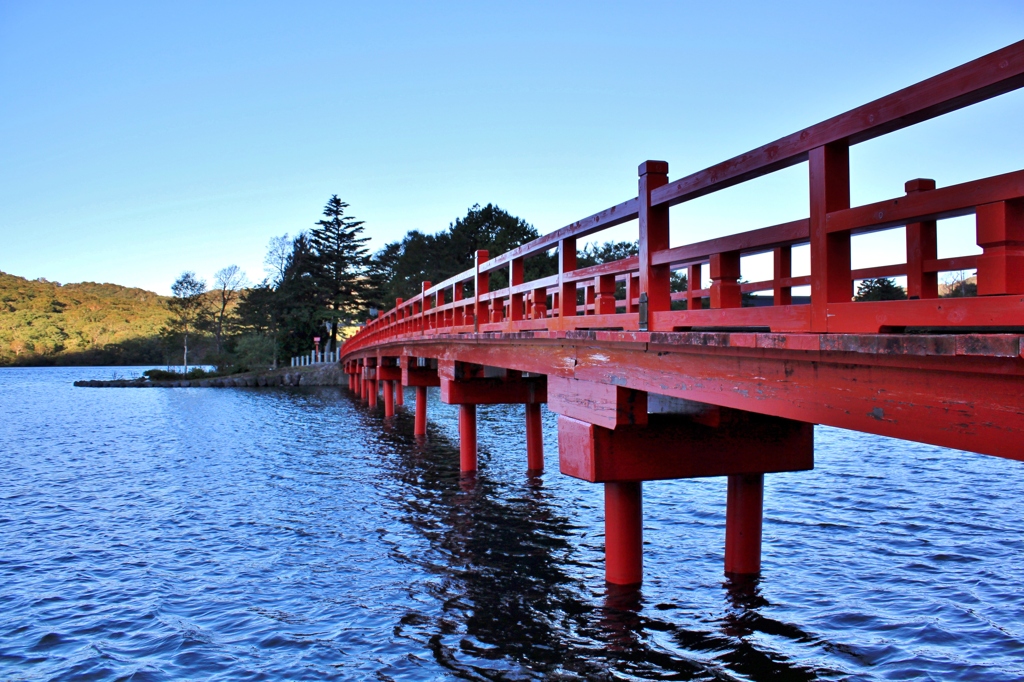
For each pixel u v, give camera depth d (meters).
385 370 28.27
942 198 2.96
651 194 5.70
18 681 6.30
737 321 4.47
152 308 150.50
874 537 9.71
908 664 6.01
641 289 5.87
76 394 51.47
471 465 15.28
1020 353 2.50
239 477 16.27
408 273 69.69
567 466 7.53
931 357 3.08
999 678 5.75
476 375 14.95
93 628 7.48
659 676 5.92
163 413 34.84
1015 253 2.73
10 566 9.77
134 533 11.47
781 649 6.33
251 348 63.09
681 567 8.38
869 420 3.52
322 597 8.12
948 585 7.80
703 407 6.71
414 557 9.45
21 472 17.81
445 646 6.65
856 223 3.43
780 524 10.45
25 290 160.75
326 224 76.62
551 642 6.62
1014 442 2.74
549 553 9.33
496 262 10.42
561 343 7.90
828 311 3.63
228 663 6.51
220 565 9.54
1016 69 2.55
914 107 3.04
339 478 15.56
